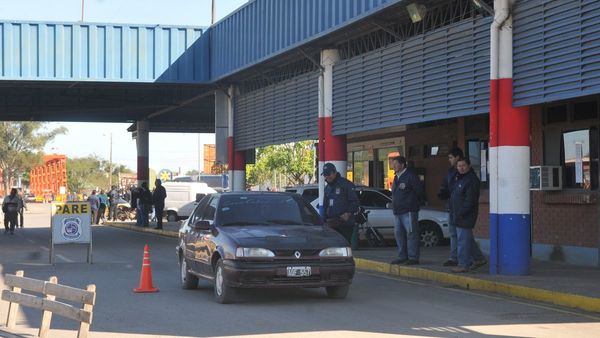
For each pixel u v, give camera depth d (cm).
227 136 2412
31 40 2133
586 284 1038
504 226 1145
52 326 809
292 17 1788
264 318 841
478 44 1227
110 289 1104
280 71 2108
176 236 2469
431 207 1889
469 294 1045
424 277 1221
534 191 1451
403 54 1467
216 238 955
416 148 2114
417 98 1417
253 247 889
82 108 2803
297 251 895
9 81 2150
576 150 1363
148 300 989
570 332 763
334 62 1761
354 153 2481
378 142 2316
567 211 1362
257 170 5931
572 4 1011
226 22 2200
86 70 2173
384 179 2286
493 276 1130
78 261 1574
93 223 3678
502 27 1138
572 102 1362
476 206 1184
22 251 1866
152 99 2734
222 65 2228
